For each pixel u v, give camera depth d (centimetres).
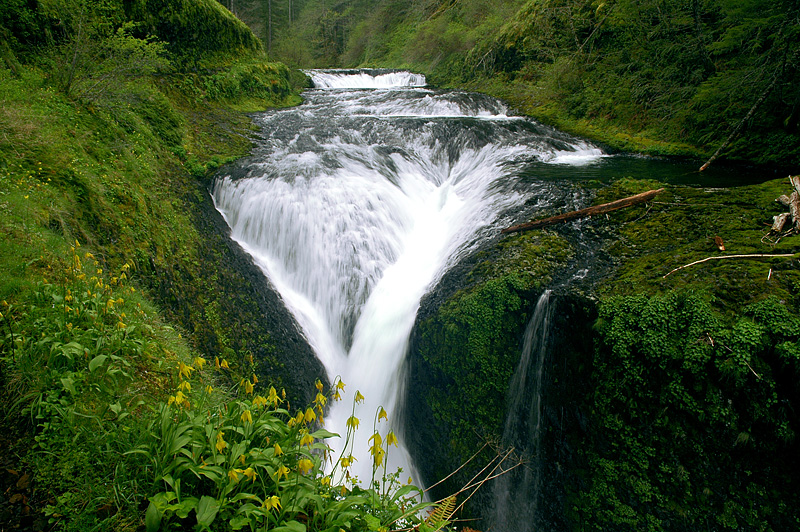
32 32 788
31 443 305
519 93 1700
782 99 1113
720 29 1338
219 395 473
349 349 790
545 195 809
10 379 326
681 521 450
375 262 847
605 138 1327
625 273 575
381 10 3528
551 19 1733
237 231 873
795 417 414
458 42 2305
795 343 425
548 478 529
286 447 313
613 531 483
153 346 451
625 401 489
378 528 272
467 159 1158
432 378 637
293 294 827
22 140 580
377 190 925
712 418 443
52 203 527
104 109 798
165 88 1172
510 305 587
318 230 845
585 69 1553
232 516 272
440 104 1581
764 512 418
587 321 526
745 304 475
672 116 1291
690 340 465
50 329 367
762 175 995
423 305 680
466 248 749
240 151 1049
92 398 345
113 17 1050
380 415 295
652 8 1476
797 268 509
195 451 288
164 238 688
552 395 538
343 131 1249
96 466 299
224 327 672
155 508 255
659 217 681
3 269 403
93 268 503
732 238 596
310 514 293
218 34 1480
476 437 585
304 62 3017
